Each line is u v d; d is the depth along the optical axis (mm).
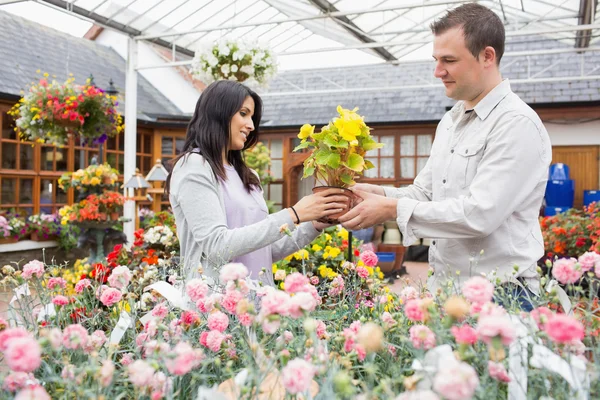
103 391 1044
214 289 1536
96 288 1670
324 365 965
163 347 1055
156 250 4039
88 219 5504
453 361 799
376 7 6895
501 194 1577
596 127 9648
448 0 6578
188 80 12188
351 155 1739
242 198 1841
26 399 859
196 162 1749
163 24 7785
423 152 10305
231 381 1005
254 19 8219
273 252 1954
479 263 1691
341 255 3506
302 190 11148
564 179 9406
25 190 8648
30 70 9336
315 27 8562
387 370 1205
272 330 1021
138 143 10469
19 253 8227
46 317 1398
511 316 1135
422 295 1467
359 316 1603
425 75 11297
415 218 1639
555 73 10086
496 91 1698
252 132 1999
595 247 4445
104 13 7035
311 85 11945
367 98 11250
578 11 7703
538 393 1054
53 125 6352
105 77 11172
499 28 1660
